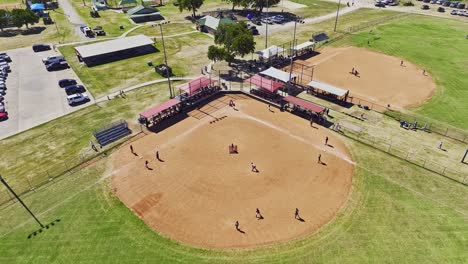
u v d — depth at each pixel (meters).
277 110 57.88
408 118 54.41
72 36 96.81
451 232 33.94
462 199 38.06
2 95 62.69
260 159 45.34
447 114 55.56
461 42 87.06
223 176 42.25
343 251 32.19
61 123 54.03
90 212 36.97
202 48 86.62
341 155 45.91
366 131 51.28
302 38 92.50
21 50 86.44
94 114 56.56
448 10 118.62
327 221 35.66
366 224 35.09
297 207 37.50
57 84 67.56
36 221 35.78
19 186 40.81
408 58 78.75
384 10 120.94
